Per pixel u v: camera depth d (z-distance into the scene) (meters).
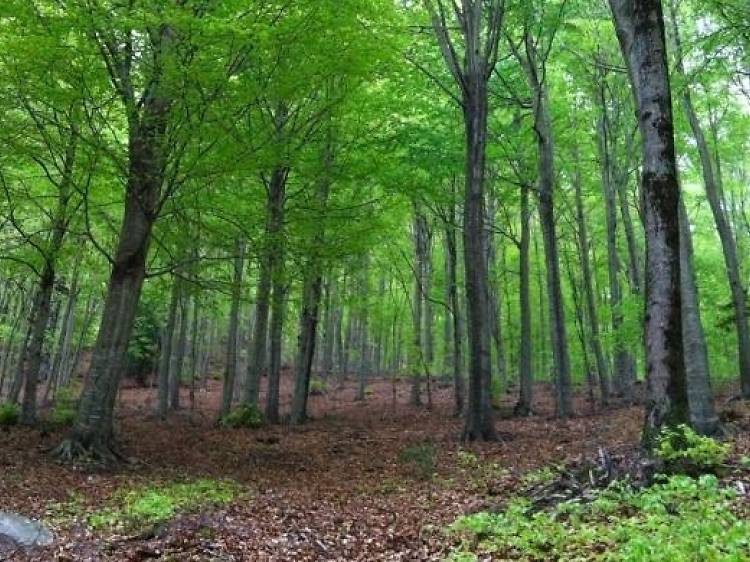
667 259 8.20
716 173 26.05
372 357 50.25
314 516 8.56
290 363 52.97
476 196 15.94
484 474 11.16
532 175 22.23
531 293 38.75
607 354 33.00
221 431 18.39
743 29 11.45
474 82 16.06
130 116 11.66
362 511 8.88
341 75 13.42
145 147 12.00
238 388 33.62
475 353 15.71
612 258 24.31
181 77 10.47
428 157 18.09
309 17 10.77
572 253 33.16
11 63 10.19
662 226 8.24
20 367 22.39
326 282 27.03
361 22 12.57
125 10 10.35
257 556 6.65
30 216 18.19
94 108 11.37
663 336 8.15
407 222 27.95
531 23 18.03
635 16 8.52
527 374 21.67
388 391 35.81
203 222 14.82
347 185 17.91
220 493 10.00
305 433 18.50
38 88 10.62
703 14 13.26
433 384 36.88
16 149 11.60
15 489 9.91
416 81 18.25
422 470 11.77
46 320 17.52
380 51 12.18
